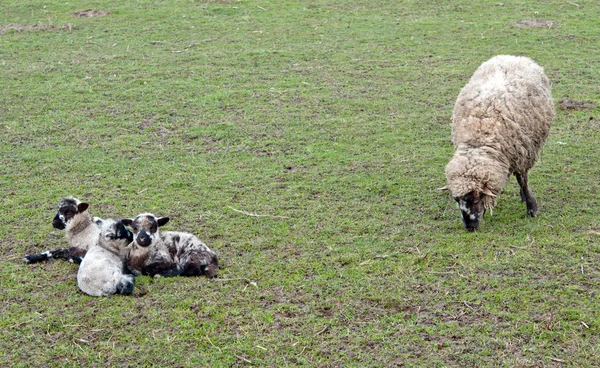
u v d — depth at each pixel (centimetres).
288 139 1300
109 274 765
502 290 771
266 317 730
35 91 1566
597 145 1238
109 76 1672
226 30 2075
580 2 2300
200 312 739
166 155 1228
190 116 1423
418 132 1325
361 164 1180
